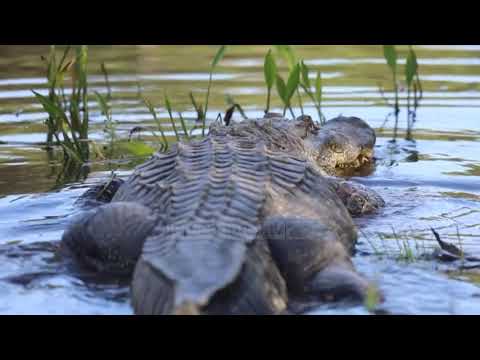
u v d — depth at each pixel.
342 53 39.44
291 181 17.12
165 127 27.66
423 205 20.27
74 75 27.58
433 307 14.11
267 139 20.44
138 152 22.69
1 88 32.56
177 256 13.30
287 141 21.09
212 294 12.13
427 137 26.83
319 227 15.15
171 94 31.67
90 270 15.98
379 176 23.00
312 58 38.38
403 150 25.52
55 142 26.48
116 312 14.04
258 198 15.77
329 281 14.48
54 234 18.17
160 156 18.36
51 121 25.83
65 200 20.73
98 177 23.02
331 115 28.88
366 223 18.94
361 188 20.06
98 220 15.87
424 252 16.81
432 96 31.44
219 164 17.14
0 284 15.31
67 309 14.18
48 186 22.06
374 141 24.86
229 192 15.70
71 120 26.70
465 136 26.83
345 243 17.16
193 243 13.67
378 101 30.91
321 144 23.27
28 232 18.31
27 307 14.32
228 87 32.81
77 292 14.94
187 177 16.52
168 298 12.84
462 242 17.44
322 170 21.28
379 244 17.48
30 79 33.91
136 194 17.09
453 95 31.48
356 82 33.66
